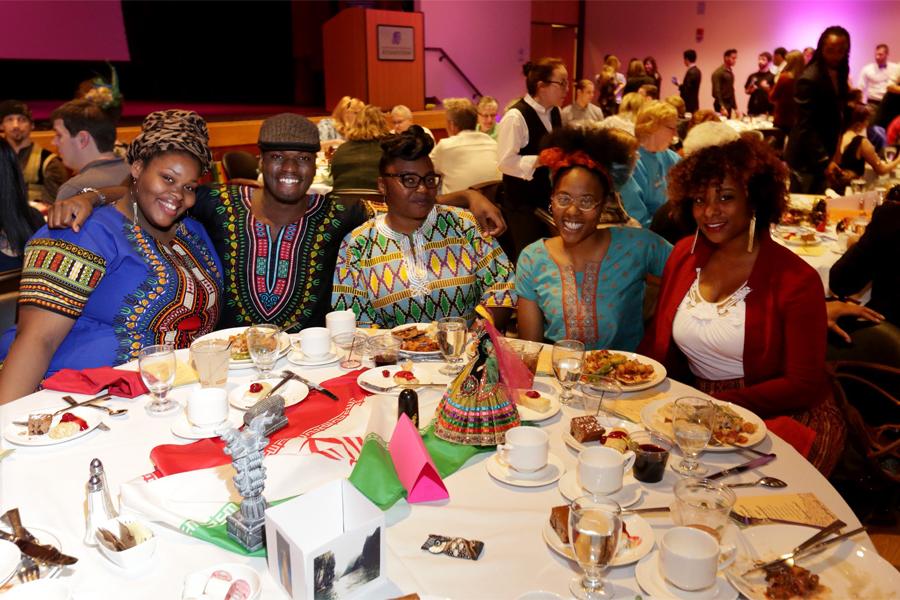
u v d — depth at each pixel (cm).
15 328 232
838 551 117
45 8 1028
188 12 1320
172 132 206
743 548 119
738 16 1411
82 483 141
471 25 1149
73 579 112
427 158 240
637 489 138
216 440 156
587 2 1591
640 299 252
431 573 114
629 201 444
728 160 204
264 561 118
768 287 204
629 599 108
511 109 498
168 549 120
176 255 222
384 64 1009
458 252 255
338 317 214
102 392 180
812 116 579
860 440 222
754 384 209
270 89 1358
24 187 311
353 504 113
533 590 110
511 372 155
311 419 166
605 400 179
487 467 146
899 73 888
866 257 268
